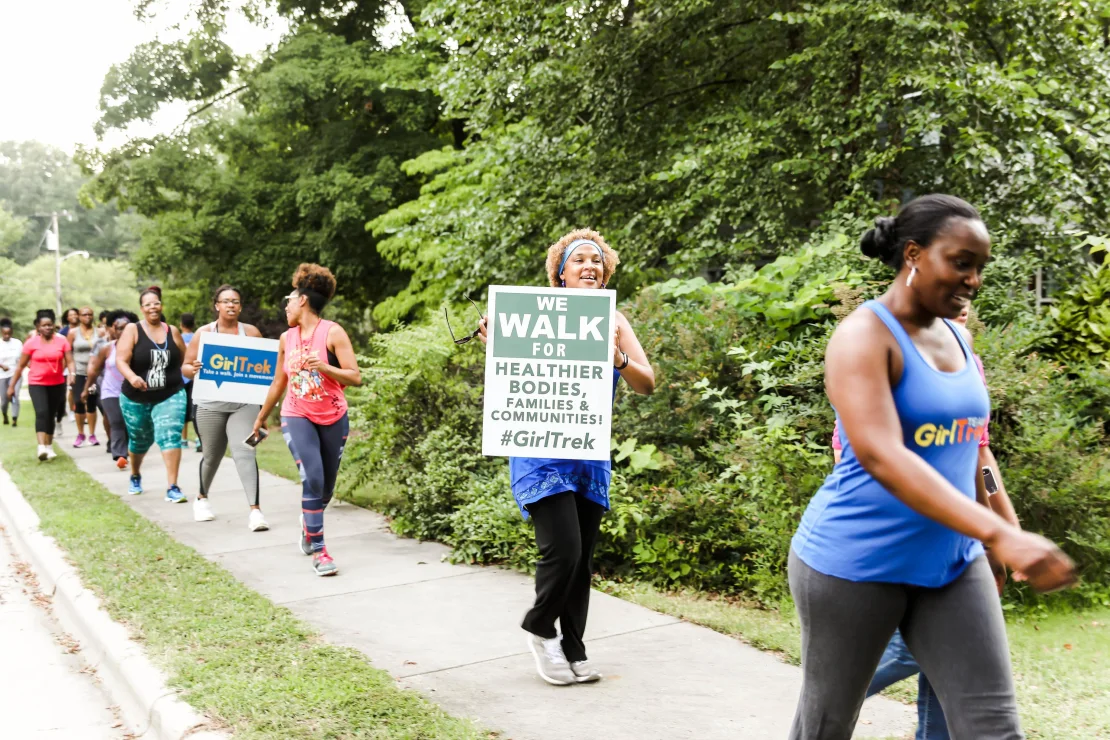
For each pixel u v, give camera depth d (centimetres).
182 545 655
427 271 1337
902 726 348
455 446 682
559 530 376
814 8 760
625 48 895
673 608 502
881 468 203
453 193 1142
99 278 8644
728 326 610
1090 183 781
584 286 398
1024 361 529
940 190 814
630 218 936
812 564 229
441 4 953
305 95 1747
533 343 387
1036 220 818
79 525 715
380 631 469
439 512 688
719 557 565
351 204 1662
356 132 1822
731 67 942
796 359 569
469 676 405
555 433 384
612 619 489
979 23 816
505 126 1041
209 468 760
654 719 358
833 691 230
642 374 395
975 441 224
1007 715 214
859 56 802
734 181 840
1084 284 608
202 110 2128
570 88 938
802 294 601
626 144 933
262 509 816
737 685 393
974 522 190
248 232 1923
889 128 802
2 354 1630
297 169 1872
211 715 357
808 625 232
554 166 962
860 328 214
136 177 2009
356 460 777
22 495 872
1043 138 748
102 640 459
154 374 848
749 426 559
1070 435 515
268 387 738
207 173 1973
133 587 542
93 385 1344
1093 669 399
